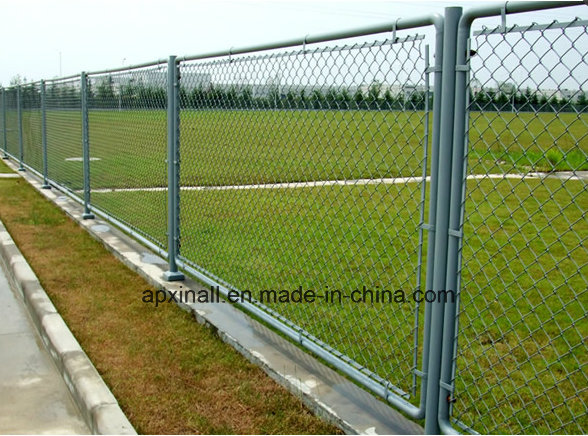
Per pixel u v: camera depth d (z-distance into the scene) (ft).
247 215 24.34
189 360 11.96
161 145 19.67
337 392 10.23
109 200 26.30
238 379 11.17
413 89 8.56
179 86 16.02
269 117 15.64
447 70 7.85
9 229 23.75
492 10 7.21
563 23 6.39
